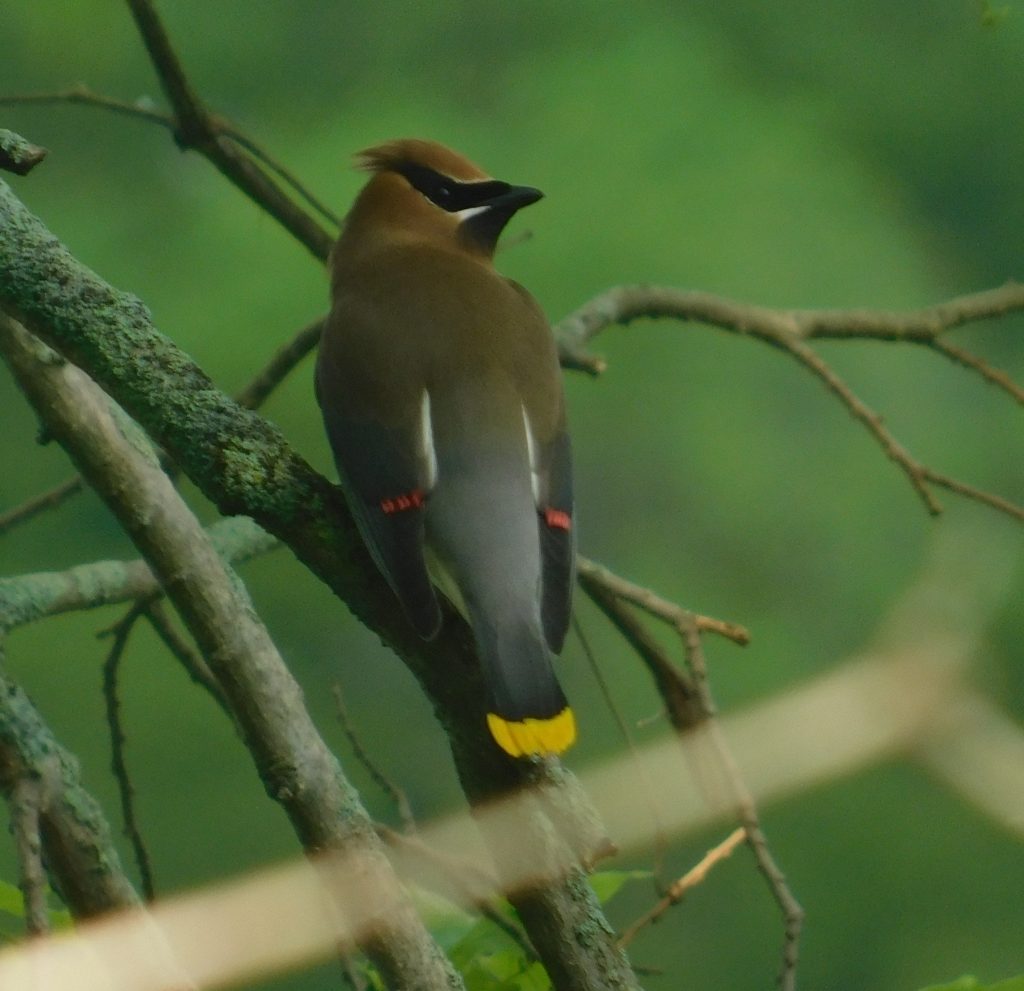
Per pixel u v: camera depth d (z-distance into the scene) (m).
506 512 5.27
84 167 18.36
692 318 7.67
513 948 5.59
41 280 4.82
